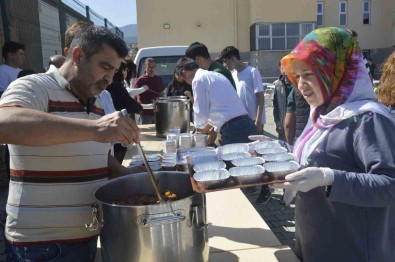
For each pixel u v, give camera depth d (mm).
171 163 1621
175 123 3180
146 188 1328
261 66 15961
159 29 15109
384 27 19406
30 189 1160
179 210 1028
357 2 19094
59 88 1193
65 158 1162
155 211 1001
